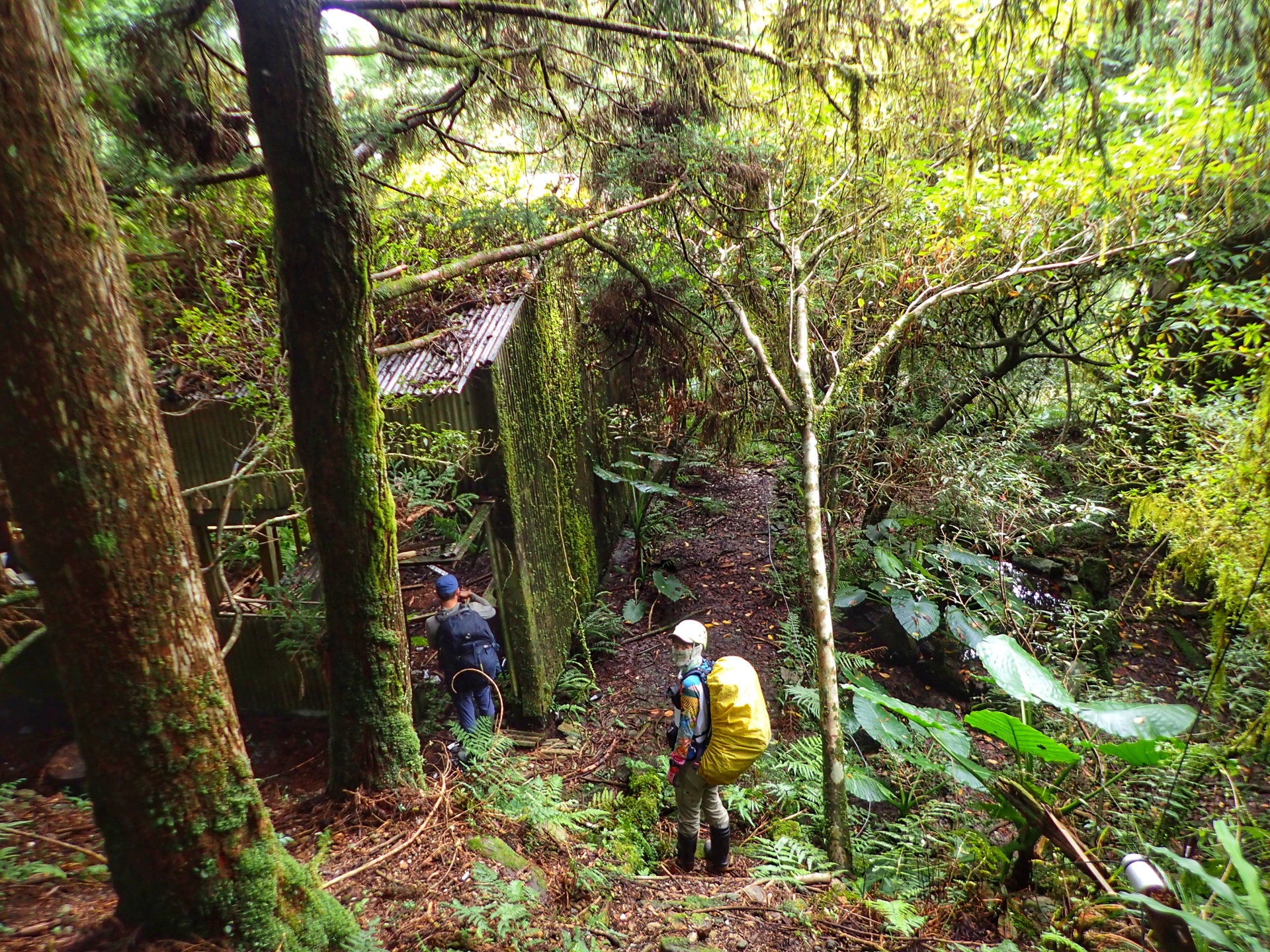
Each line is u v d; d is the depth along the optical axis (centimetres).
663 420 975
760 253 755
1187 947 278
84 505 196
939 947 356
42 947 257
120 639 208
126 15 393
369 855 368
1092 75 404
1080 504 775
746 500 1162
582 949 322
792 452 791
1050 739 373
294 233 348
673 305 820
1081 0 386
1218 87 431
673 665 749
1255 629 411
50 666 585
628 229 754
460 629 536
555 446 755
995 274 712
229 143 475
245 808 243
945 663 745
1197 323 641
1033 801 397
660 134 635
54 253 183
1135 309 745
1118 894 329
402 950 305
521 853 397
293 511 528
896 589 744
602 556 959
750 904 395
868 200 677
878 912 387
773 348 761
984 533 744
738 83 584
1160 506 473
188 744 225
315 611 553
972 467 704
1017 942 364
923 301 661
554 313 767
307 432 375
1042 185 621
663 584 872
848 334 666
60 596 202
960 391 812
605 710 678
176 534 219
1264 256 666
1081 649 697
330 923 271
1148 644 773
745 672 455
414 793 411
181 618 221
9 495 200
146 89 416
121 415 201
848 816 510
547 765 590
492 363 568
